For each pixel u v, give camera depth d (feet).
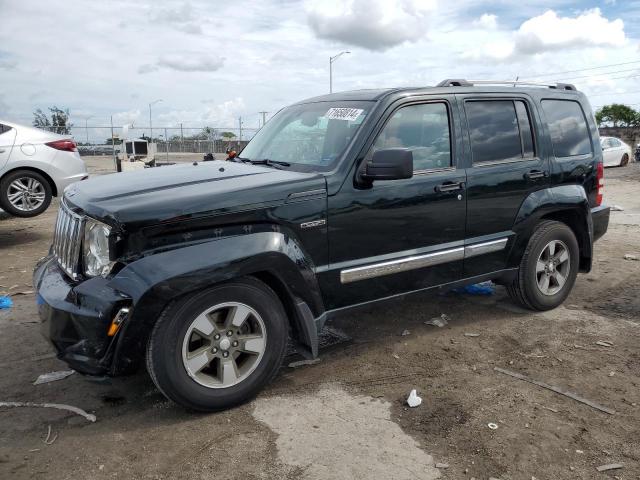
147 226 9.91
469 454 9.52
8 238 28.55
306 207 11.53
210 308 10.40
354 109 13.33
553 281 16.84
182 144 99.76
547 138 16.07
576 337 14.76
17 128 28.89
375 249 12.67
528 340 14.57
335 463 9.27
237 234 10.69
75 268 10.85
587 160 17.20
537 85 16.60
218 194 10.62
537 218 15.69
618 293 18.63
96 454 9.55
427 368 12.94
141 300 9.55
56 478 8.91
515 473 9.03
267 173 12.32
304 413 10.89
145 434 10.16
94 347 10.00
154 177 12.42
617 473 9.04
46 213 37.47
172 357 10.08
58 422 10.61
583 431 10.23
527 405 11.18
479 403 11.27
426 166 13.51
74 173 30.30
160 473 9.04
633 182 56.95
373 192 12.41
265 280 11.55
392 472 9.04
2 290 19.12
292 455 9.50
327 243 11.93
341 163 12.16
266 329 11.11
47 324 10.66
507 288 16.46
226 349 10.74
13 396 11.64
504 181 14.83
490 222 14.75
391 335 14.98
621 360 13.30
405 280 13.32
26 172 28.86
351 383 12.19
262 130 16.38
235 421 10.60
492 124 14.94
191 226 10.34
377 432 10.21
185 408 10.88
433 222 13.55
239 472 9.06
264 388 11.91
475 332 15.16
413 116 13.42
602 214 17.97
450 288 14.39
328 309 12.30
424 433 10.18
